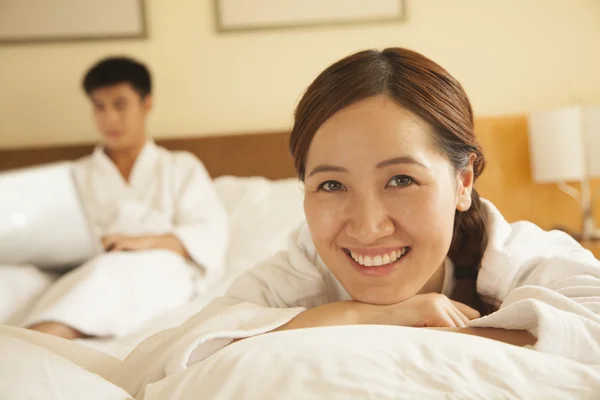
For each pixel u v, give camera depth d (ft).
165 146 9.23
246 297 2.72
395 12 9.43
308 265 2.73
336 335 1.80
